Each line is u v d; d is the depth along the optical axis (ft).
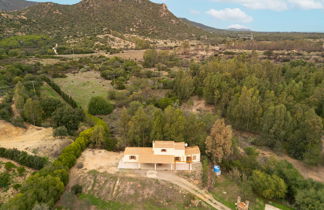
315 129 158.10
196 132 157.48
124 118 159.74
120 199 113.19
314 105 203.62
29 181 101.65
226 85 237.04
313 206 108.78
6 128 167.12
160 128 153.38
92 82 325.01
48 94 246.68
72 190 113.19
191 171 131.95
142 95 259.39
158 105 240.32
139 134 153.28
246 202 110.63
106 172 128.16
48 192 97.66
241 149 170.50
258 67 271.90
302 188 119.96
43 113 193.77
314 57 427.74
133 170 130.72
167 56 469.57
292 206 116.16
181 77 273.95
